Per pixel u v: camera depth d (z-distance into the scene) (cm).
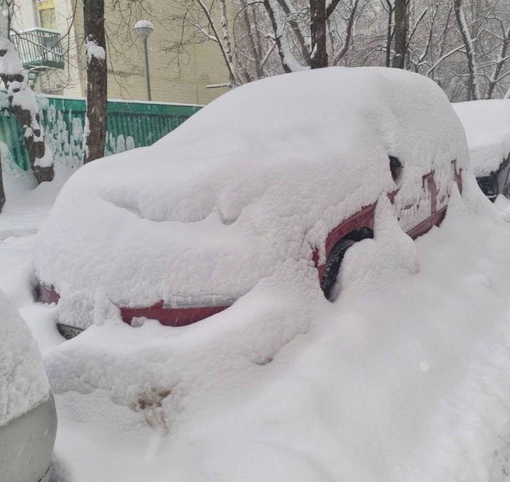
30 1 1847
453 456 202
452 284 345
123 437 202
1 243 627
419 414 224
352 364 232
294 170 262
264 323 223
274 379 216
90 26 817
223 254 231
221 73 2503
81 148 1162
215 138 310
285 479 172
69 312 247
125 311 232
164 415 201
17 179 1001
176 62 2228
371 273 290
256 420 197
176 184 249
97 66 826
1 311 160
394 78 400
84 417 209
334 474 180
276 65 2408
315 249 258
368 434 204
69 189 289
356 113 331
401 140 352
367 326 257
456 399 240
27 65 1748
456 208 446
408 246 326
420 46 2677
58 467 187
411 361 250
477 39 2378
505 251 438
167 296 226
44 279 270
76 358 217
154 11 2103
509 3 2686
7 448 149
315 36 891
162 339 216
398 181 347
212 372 208
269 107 352
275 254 241
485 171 620
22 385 155
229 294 228
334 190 275
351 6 1700
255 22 1891
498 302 347
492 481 200
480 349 286
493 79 2158
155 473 186
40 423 159
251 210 244
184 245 231
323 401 208
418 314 291
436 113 436
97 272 240
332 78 362
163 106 1383
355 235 309
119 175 277
